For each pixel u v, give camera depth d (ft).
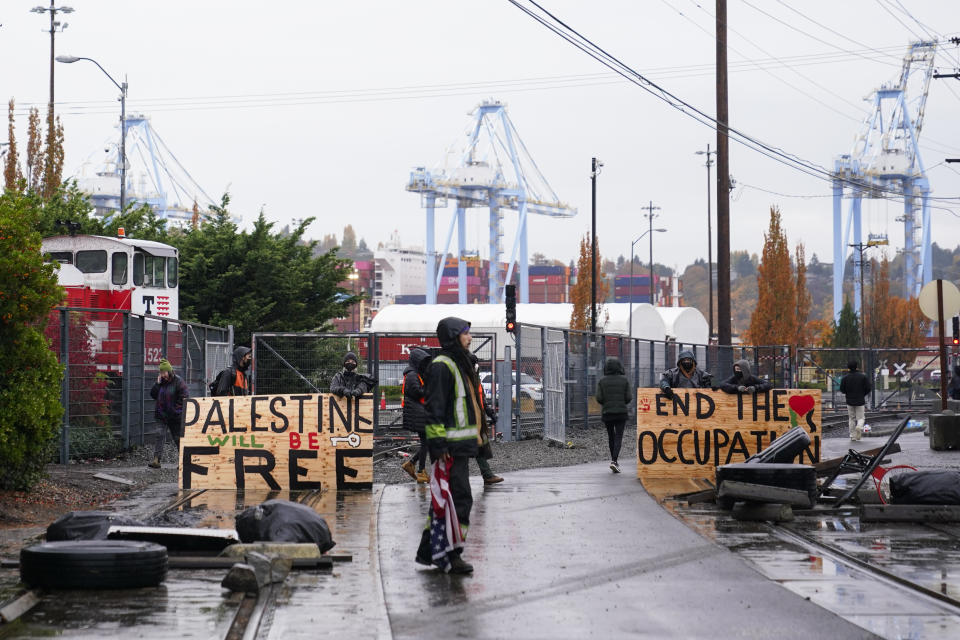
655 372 123.95
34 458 45.55
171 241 133.90
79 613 25.26
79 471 57.52
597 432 97.30
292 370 81.25
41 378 44.60
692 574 30.68
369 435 53.06
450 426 31.01
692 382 59.98
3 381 43.70
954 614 25.68
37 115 155.12
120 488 52.11
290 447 53.16
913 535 38.11
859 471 46.37
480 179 434.30
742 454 57.88
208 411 53.62
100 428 67.31
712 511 44.42
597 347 105.91
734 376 59.36
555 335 94.02
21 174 150.30
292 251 138.82
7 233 43.68
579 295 177.47
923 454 76.18
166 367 62.18
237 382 57.41
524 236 444.14
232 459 53.21
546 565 32.07
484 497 49.01
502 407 82.84
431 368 31.01
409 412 54.70
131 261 94.58
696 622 24.91
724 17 107.65
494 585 29.12
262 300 130.62
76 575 27.45
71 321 66.33
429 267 433.48
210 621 24.49
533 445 79.82
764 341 220.64
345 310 141.69
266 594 27.63
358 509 44.96
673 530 39.01
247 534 33.19
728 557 33.42
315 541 33.24
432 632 24.02
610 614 25.75
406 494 50.75
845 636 23.61
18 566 30.96
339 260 140.77
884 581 29.66
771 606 26.53
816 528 39.86
